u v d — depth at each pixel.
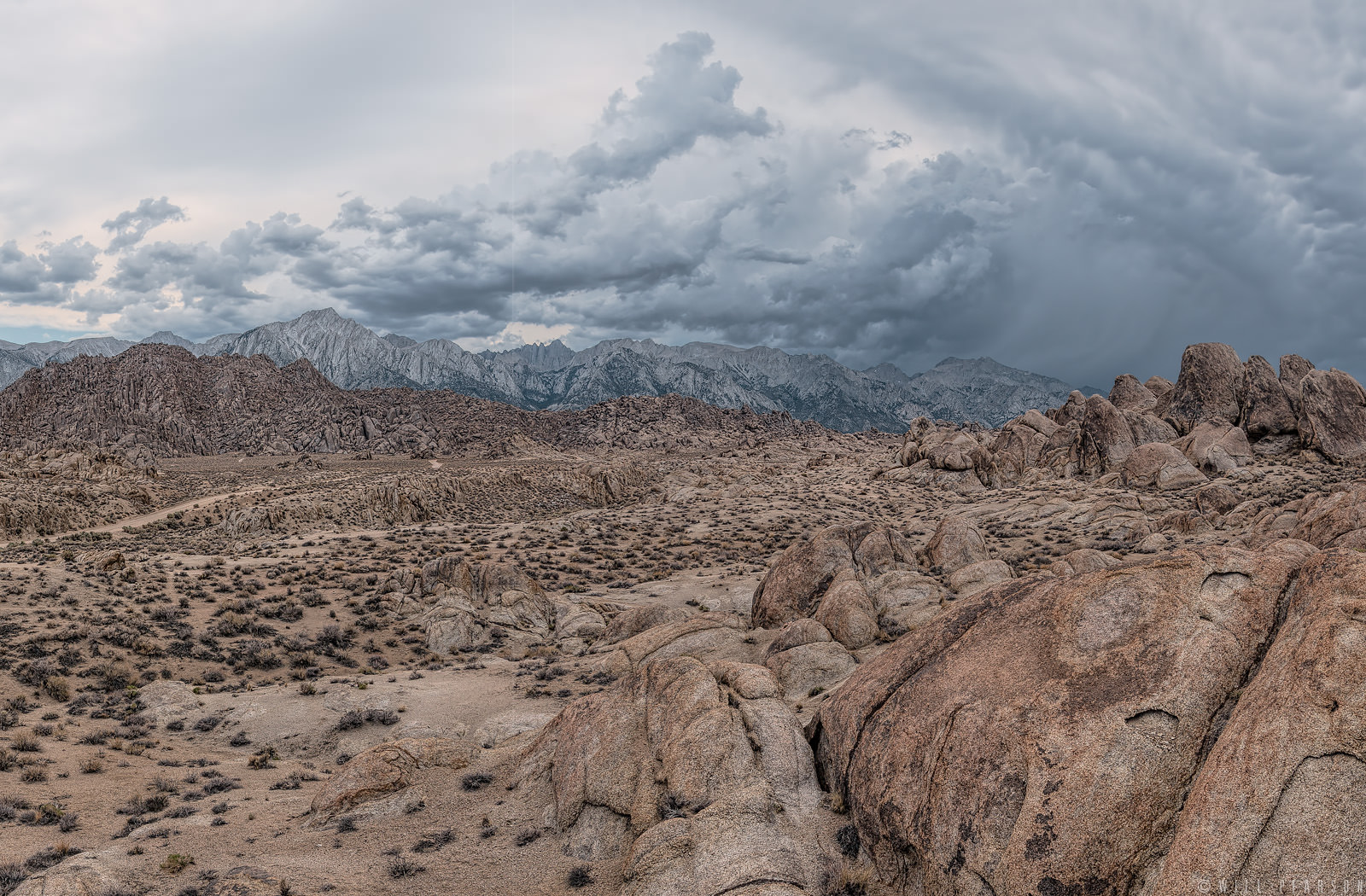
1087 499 68.69
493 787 20.72
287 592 47.84
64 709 28.33
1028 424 103.75
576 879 15.17
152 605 41.88
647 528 80.38
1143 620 12.76
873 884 13.25
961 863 11.87
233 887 14.52
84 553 55.44
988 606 15.46
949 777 12.67
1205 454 73.25
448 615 42.91
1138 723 11.56
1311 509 36.94
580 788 17.88
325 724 28.94
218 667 35.50
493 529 81.69
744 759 16.28
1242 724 10.48
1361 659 9.77
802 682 24.64
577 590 54.44
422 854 16.86
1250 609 12.30
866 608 30.20
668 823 15.17
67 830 17.80
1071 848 10.88
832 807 15.14
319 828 18.66
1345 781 9.21
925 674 14.80
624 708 19.84
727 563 62.94
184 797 21.03
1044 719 12.22
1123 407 104.31
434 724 28.44
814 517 82.56
